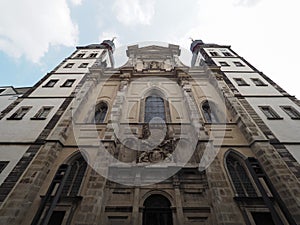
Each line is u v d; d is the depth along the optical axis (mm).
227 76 27062
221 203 11883
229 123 18938
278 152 15297
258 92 23438
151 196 13445
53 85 24703
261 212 11945
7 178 13344
